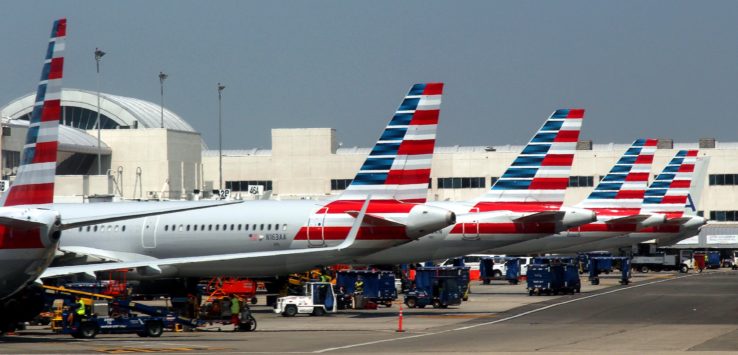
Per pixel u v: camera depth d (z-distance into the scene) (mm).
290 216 119062
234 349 80625
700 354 74750
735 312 117500
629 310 121688
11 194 83812
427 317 114938
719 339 86562
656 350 77938
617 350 78188
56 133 82625
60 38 82875
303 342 86625
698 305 128750
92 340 88750
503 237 126438
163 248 123312
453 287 129625
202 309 103688
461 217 127062
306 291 120625
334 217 117438
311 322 108688
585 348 79750
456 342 85688
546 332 94562
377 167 118562
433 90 118812
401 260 126562
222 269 120625
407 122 118812
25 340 88500
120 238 124500
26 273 83312
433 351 78250
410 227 114375
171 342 86812
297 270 119812
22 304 90062
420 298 128875
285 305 117625
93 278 117750
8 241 82375
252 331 98375
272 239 119062
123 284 113250
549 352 76875
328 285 121000
